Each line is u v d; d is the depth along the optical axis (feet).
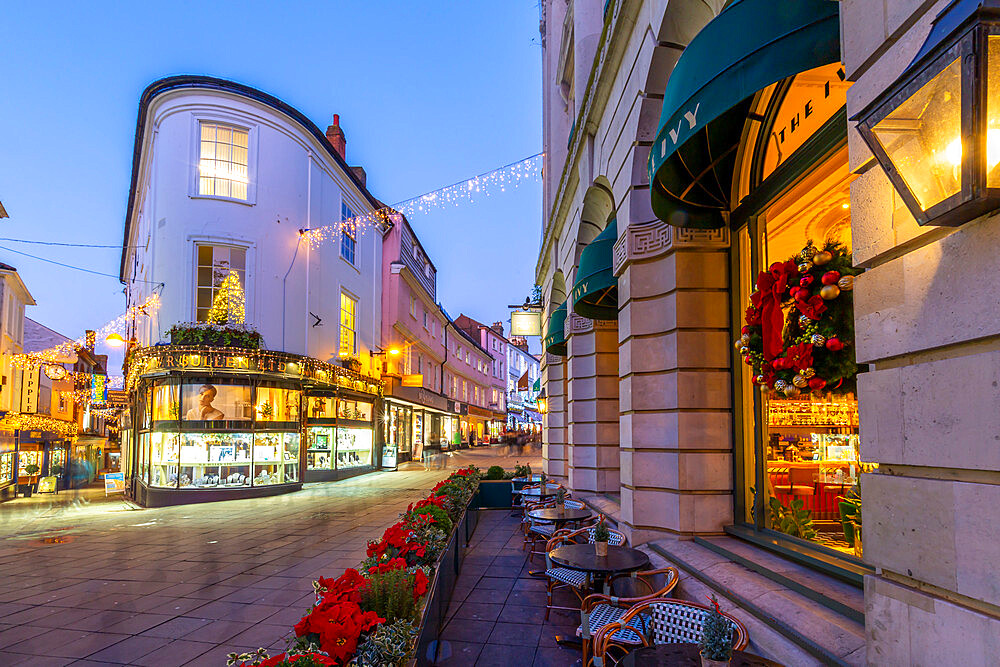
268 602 19.58
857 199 7.68
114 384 101.50
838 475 15.67
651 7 18.22
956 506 6.00
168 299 50.21
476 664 14.39
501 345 188.75
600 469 32.40
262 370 50.42
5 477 63.77
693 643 10.06
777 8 10.28
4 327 67.41
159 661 14.79
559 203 39.11
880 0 6.91
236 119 53.72
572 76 43.80
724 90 10.68
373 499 47.32
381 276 83.20
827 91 12.99
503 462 93.20
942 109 5.18
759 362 11.95
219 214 52.01
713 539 17.06
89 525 37.58
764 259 16.57
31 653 15.33
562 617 17.79
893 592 6.96
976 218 5.73
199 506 45.16
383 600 10.39
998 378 5.52
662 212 16.83
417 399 90.17
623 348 20.56
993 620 5.54
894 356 7.05
